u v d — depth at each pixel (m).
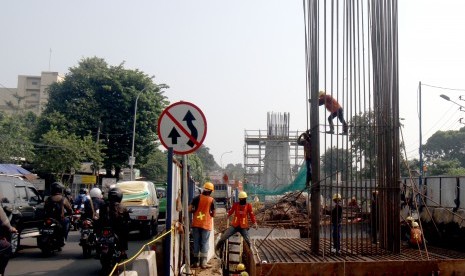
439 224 11.04
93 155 36.78
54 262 11.23
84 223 11.80
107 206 9.47
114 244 9.33
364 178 10.09
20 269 10.29
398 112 9.24
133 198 16.48
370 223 9.82
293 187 20.92
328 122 9.43
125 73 41.78
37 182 33.41
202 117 7.75
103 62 42.59
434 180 14.04
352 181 9.06
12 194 12.23
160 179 67.12
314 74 9.06
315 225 8.95
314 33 9.09
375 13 9.29
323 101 9.36
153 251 7.02
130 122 41.09
